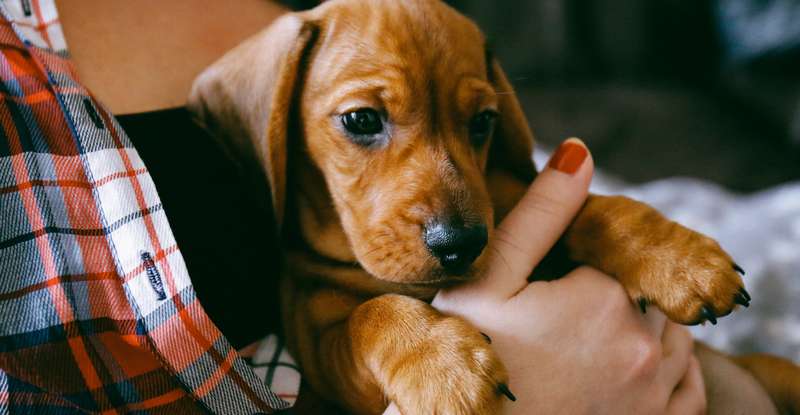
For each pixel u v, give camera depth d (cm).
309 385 28
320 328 28
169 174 25
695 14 99
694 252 26
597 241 27
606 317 25
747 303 25
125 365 22
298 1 55
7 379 21
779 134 87
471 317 25
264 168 28
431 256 26
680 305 25
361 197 28
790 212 50
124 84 28
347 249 29
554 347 25
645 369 25
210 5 32
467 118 29
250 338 26
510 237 26
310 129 29
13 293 21
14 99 22
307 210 30
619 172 86
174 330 22
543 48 99
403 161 28
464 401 23
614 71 101
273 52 29
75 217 22
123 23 29
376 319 25
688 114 92
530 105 95
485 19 99
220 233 26
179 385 22
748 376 32
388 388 24
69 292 21
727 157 86
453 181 27
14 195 21
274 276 28
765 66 91
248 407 22
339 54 28
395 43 28
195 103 28
